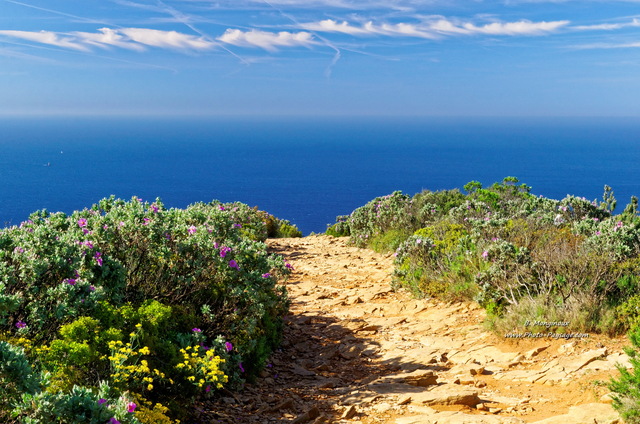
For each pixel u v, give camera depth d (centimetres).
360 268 1661
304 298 1305
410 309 1120
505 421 530
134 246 703
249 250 779
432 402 613
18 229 705
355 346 896
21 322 509
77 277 560
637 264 841
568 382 633
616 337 748
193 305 709
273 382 730
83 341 481
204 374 559
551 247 955
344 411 603
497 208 1844
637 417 483
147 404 493
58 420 315
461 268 1161
